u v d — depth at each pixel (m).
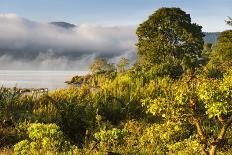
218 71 28.83
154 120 21.67
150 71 31.20
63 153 13.23
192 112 9.30
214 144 9.38
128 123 20.30
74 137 19.66
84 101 24.48
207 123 15.96
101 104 23.36
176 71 31.64
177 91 9.38
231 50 48.56
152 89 25.72
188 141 9.83
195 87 9.23
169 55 68.06
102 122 20.52
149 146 14.02
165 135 9.55
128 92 25.78
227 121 9.24
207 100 8.84
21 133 18.23
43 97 25.36
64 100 24.97
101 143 14.44
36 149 13.62
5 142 17.39
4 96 24.66
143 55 69.06
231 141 12.59
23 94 27.33
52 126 14.23
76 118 20.33
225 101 8.66
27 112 22.11
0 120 20.16
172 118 9.41
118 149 14.41
